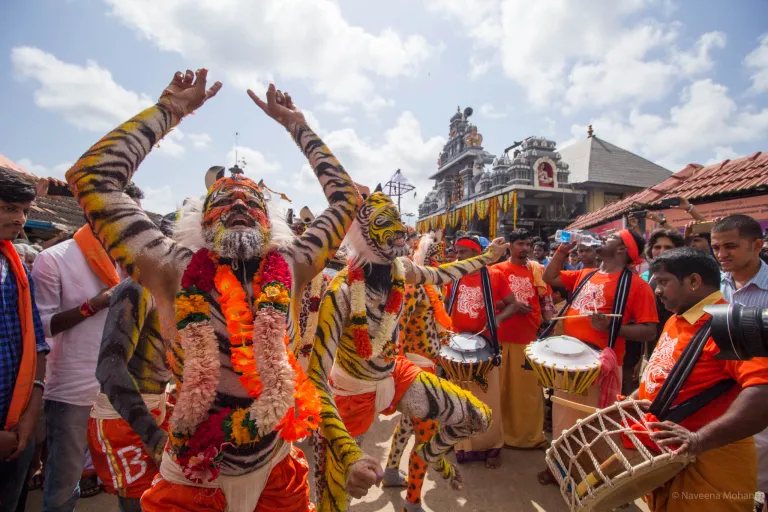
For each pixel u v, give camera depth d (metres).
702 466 1.98
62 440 2.53
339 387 2.67
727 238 2.88
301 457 1.90
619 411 2.17
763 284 2.82
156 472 2.21
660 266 2.25
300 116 2.13
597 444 2.11
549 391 5.20
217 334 1.62
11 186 2.11
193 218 1.80
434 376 2.77
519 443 4.19
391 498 3.44
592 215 14.93
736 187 8.17
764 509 2.66
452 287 4.31
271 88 2.08
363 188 2.99
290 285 1.71
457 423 2.59
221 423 1.48
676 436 1.85
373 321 2.62
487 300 4.01
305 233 1.95
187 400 1.45
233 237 1.60
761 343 1.38
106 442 2.20
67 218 8.85
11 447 2.07
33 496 3.33
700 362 2.03
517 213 24.30
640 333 3.25
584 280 3.69
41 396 2.29
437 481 3.68
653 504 2.29
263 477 1.66
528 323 4.22
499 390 3.91
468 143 30.30
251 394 1.50
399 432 3.53
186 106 1.85
